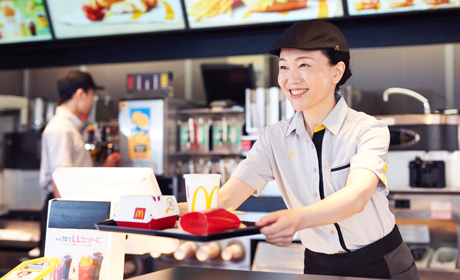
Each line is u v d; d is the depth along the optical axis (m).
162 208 1.02
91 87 3.16
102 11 3.35
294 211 0.98
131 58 3.51
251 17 3.12
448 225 3.38
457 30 2.93
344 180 1.36
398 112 4.16
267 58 4.43
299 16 3.04
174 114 3.95
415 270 1.45
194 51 3.38
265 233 0.93
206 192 1.06
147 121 3.75
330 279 1.03
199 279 1.04
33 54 3.67
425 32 2.97
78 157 3.05
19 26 3.50
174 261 3.27
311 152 1.39
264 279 1.04
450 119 3.24
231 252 3.07
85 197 1.24
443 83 4.09
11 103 4.59
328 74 1.26
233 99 4.20
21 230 4.00
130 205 1.04
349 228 1.36
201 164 4.19
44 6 3.41
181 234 0.93
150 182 1.16
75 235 1.18
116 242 1.16
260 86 4.29
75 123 3.09
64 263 1.18
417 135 3.27
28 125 4.76
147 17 3.29
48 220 1.22
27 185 4.54
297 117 1.42
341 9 2.97
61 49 3.63
